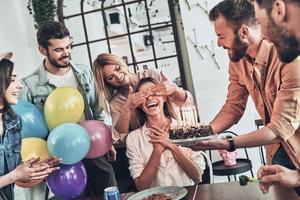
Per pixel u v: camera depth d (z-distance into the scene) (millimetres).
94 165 2549
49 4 3367
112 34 3469
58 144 1973
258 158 3061
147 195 1771
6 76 2158
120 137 2793
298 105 1556
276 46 1641
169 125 2303
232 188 1668
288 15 1609
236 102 2037
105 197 1565
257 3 1696
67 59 2346
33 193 2609
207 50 3107
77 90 2246
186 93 2871
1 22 3090
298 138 1626
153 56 3398
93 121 2250
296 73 1550
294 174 1338
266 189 1387
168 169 2215
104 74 2945
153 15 3352
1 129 2045
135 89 2725
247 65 1843
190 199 1628
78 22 3508
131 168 2297
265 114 1852
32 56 3449
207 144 1767
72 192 2107
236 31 1786
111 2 3436
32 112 2141
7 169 2055
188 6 3096
